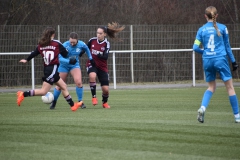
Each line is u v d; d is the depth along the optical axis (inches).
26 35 2052.2
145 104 1339.8
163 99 1489.9
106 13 2484.0
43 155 685.3
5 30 2034.9
